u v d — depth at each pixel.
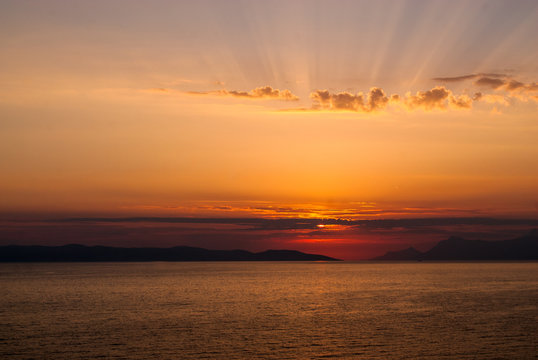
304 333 60.94
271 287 141.62
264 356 49.41
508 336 58.50
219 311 83.00
